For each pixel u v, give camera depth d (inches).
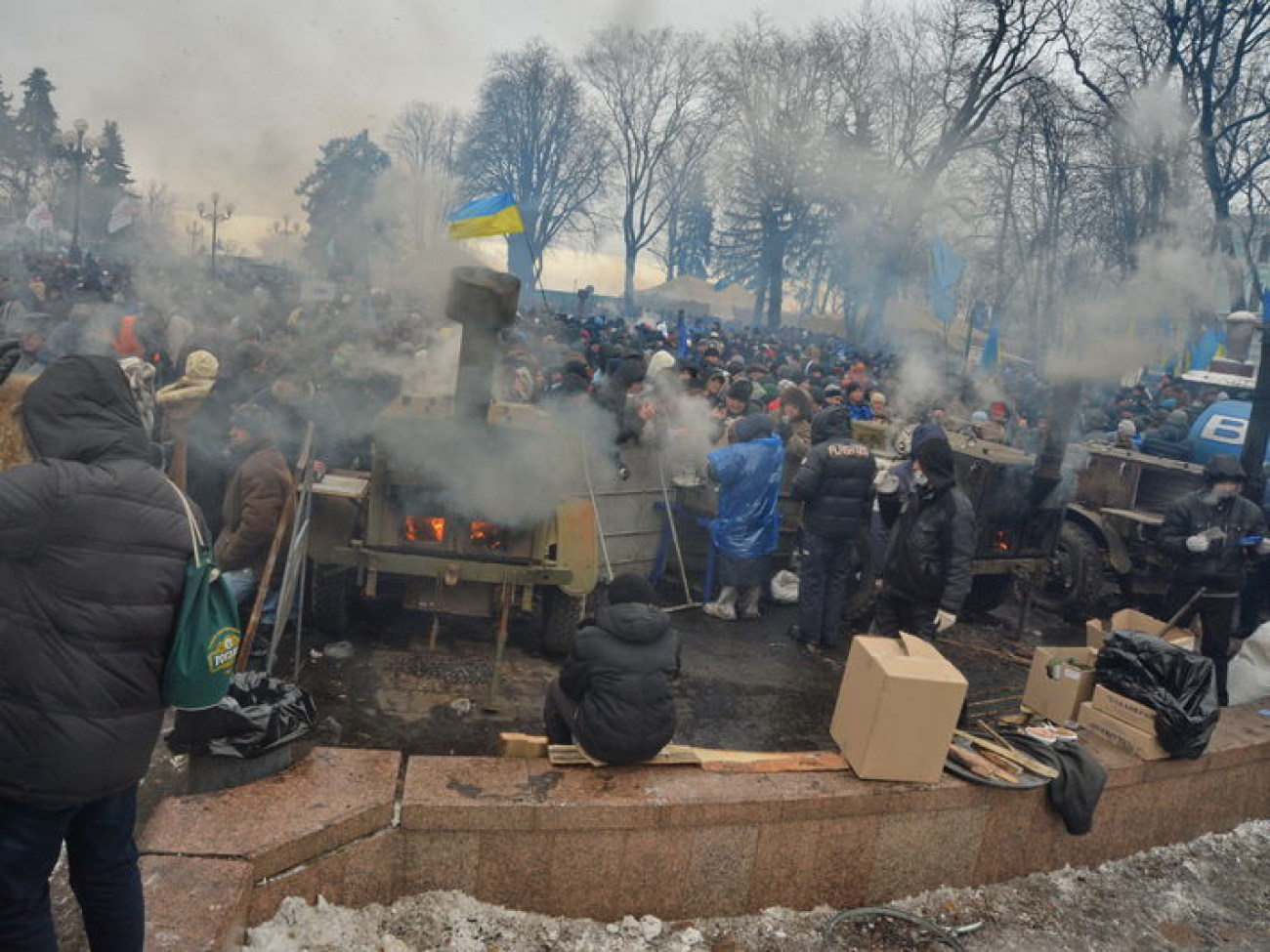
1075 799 156.6
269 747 127.0
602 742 139.0
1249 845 182.7
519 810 128.0
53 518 77.4
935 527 197.2
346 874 123.0
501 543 211.0
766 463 266.8
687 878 137.6
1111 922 154.4
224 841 113.4
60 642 77.9
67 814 81.4
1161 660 173.3
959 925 147.8
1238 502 233.1
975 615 309.9
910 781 147.9
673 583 307.3
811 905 145.9
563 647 222.7
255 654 205.3
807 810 140.4
